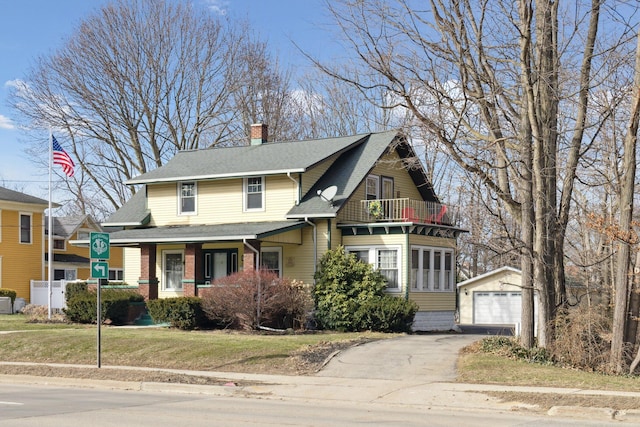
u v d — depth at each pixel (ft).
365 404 51.44
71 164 120.47
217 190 115.85
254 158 117.91
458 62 66.18
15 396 54.34
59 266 170.91
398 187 119.75
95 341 80.48
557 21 69.82
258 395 55.57
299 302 97.35
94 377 63.82
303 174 109.50
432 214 112.57
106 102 163.12
